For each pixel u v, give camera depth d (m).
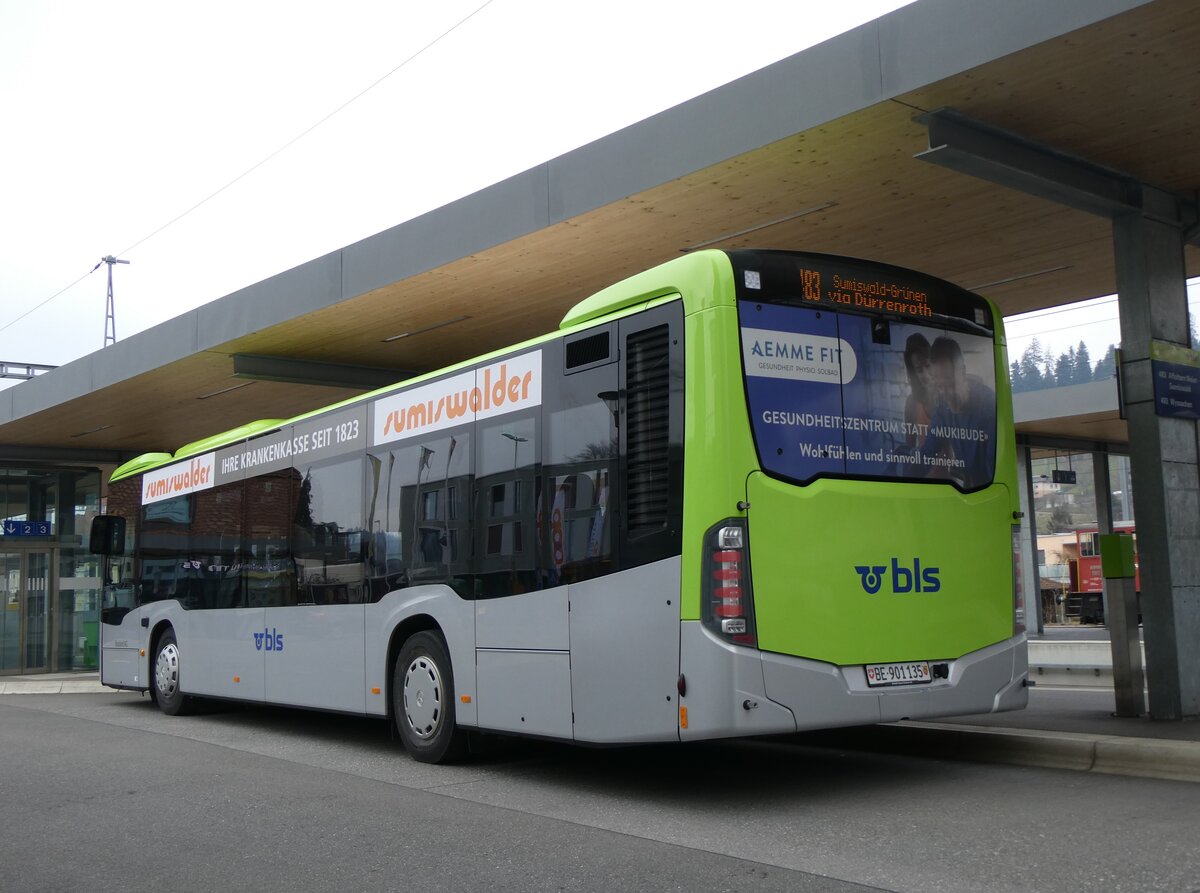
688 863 5.52
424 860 5.78
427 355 16.83
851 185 9.92
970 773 7.84
